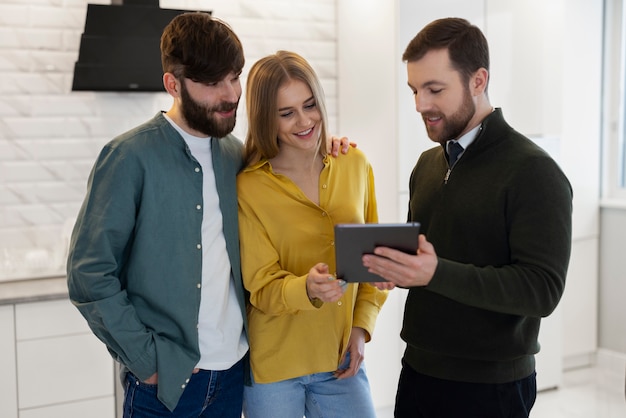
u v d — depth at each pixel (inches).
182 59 70.3
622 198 175.2
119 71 123.1
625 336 171.9
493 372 66.6
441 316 68.4
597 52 170.4
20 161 129.0
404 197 144.7
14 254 128.7
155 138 73.8
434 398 69.7
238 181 78.7
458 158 69.1
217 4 141.1
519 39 154.5
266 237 77.0
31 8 127.5
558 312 161.0
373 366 144.1
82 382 114.8
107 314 71.0
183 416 75.4
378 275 62.8
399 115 142.6
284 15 146.6
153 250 72.8
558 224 62.2
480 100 68.4
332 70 150.6
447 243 68.4
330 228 77.5
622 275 171.2
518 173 64.0
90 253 71.2
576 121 168.7
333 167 79.6
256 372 78.5
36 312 111.6
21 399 111.5
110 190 71.4
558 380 162.9
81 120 132.3
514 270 61.4
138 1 122.6
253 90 74.8
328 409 81.3
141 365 72.4
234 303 77.1
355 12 146.0
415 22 143.6
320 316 77.9
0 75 126.7
